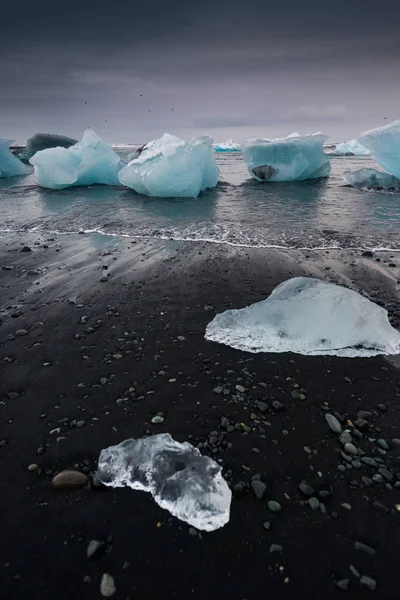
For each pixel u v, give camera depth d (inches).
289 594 54.2
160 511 66.4
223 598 53.7
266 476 73.6
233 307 143.9
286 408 91.8
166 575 56.7
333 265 186.7
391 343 115.2
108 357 112.7
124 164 525.7
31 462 77.3
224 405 92.7
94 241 235.6
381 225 263.0
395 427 85.6
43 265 192.9
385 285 161.8
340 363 109.2
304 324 120.5
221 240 231.9
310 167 506.6
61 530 63.4
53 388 99.5
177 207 336.2
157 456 77.2
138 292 158.4
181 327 129.6
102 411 91.3
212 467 74.4
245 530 63.2
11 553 59.9
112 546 60.9
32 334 126.0
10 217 310.0
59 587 55.2
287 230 251.9
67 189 461.1
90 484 72.1
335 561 58.5
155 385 100.2
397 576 56.5
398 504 67.4
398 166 424.5
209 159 416.5
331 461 76.8
